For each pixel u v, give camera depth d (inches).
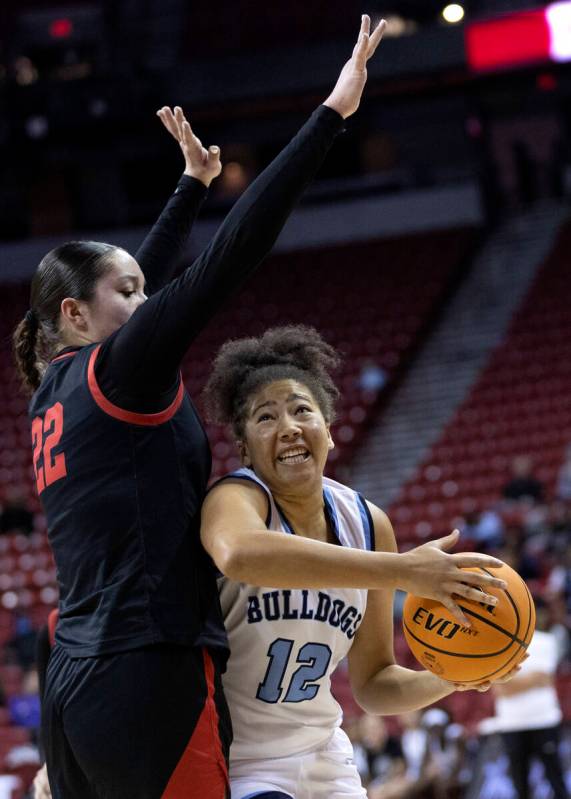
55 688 104.7
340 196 850.8
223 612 116.7
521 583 110.6
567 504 502.9
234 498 108.7
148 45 882.1
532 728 287.4
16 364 125.0
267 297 800.3
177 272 807.1
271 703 119.9
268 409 117.6
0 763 359.3
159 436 106.0
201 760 102.4
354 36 788.0
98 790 103.2
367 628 129.6
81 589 105.3
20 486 663.1
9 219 868.0
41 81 746.2
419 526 567.5
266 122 808.9
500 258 794.8
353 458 655.8
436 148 855.1
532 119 887.7
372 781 316.5
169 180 861.8
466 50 725.3
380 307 775.7
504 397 667.4
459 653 108.1
